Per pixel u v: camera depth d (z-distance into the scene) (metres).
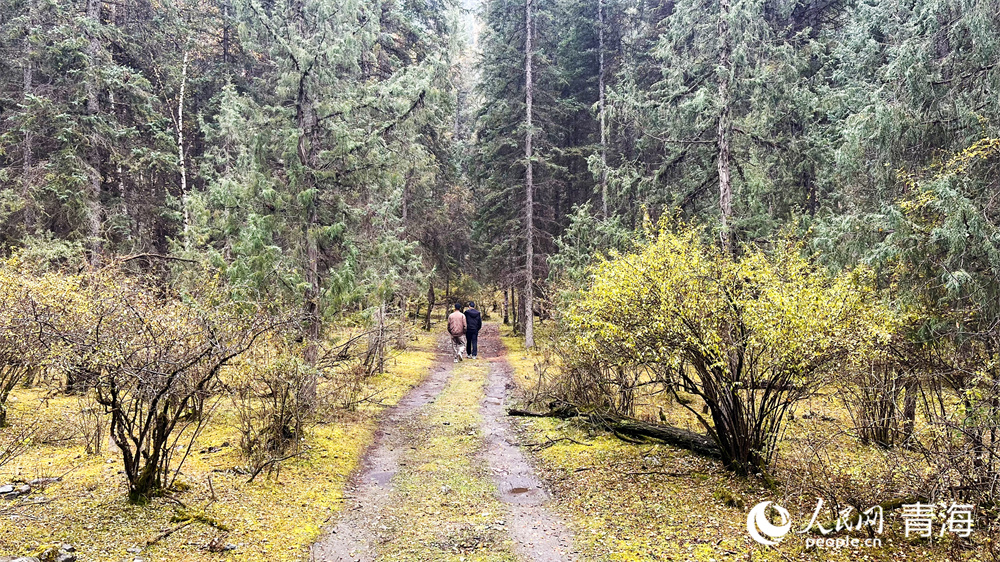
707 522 5.32
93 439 7.09
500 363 17.61
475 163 24.83
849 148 8.74
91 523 4.82
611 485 6.61
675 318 5.84
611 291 6.33
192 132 20.59
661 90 13.72
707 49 13.05
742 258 6.57
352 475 7.25
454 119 34.16
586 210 17.09
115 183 17.94
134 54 17.72
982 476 4.55
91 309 5.39
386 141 10.89
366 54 11.78
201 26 19.28
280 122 9.78
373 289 10.29
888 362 6.14
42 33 15.86
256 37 9.68
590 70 24.25
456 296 30.06
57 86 15.91
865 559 4.43
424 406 11.50
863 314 5.88
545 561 4.79
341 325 10.18
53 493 5.54
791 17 16.17
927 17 8.48
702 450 7.30
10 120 15.81
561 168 21.09
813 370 5.62
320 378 10.44
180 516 5.07
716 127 12.91
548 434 9.07
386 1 15.38
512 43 22.45
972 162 7.47
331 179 9.98
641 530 5.29
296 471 6.95
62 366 4.87
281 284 8.81
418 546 5.12
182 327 5.36
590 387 9.36
